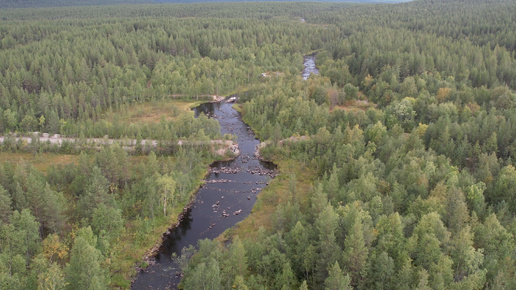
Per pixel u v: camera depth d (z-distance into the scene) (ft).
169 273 303.48
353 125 526.16
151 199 357.20
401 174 349.41
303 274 274.36
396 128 471.21
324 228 268.62
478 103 579.07
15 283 241.55
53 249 293.43
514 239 268.82
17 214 295.89
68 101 622.13
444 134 426.92
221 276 255.09
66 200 354.95
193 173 450.30
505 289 223.30
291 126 561.84
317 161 463.83
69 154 508.94
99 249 298.76
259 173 473.67
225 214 384.47
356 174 375.45
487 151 411.13
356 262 246.06
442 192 307.17
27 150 512.22
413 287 223.30
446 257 233.35
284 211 323.37
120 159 405.18
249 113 646.74
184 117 565.12
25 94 634.43
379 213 295.69
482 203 306.55
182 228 362.74
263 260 267.59
